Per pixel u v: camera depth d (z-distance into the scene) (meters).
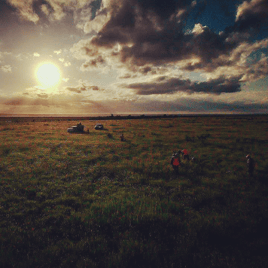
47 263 4.72
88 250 5.38
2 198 8.77
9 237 5.75
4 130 39.97
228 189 10.78
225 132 40.59
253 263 4.71
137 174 13.64
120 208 7.99
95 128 48.06
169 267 4.74
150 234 6.15
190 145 26.19
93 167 15.08
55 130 42.06
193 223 6.80
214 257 4.95
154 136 35.00
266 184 11.56
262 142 28.27
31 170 13.60
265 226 6.54
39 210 7.97
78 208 8.21
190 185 11.61
